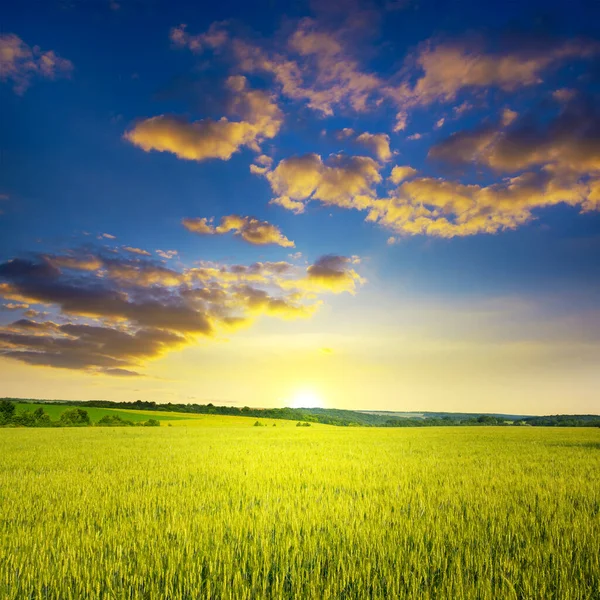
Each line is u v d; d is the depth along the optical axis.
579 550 6.66
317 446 31.98
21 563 5.78
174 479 14.30
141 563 5.98
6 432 54.12
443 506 9.90
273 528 7.95
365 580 5.63
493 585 5.60
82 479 14.27
